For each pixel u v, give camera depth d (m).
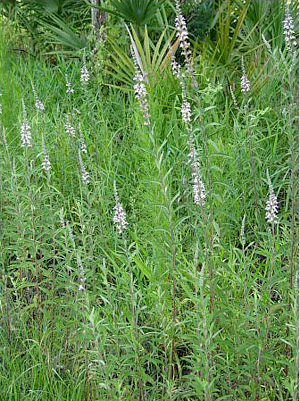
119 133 6.06
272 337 3.06
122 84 7.38
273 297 3.52
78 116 6.12
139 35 7.21
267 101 6.04
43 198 3.58
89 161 4.65
